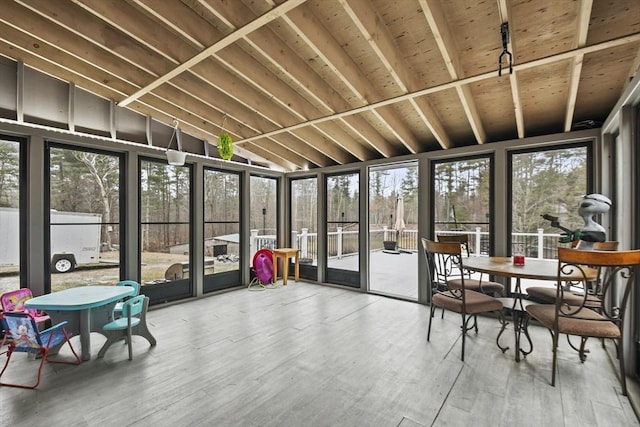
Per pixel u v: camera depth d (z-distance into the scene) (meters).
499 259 3.42
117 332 3.00
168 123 4.55
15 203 3.43
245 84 3.73
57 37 2.79
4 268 3.36
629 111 2.56
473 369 2.65
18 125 3.32
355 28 2.83
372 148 5.46
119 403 2.20
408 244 9.07
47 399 2.25
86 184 3.97
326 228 6.03
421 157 4.70
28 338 2.45
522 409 2.11
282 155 5.72
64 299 2.88
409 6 2.56
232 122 4.63
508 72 2.65
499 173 4.06
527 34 2.63
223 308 4.44
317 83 3.48
